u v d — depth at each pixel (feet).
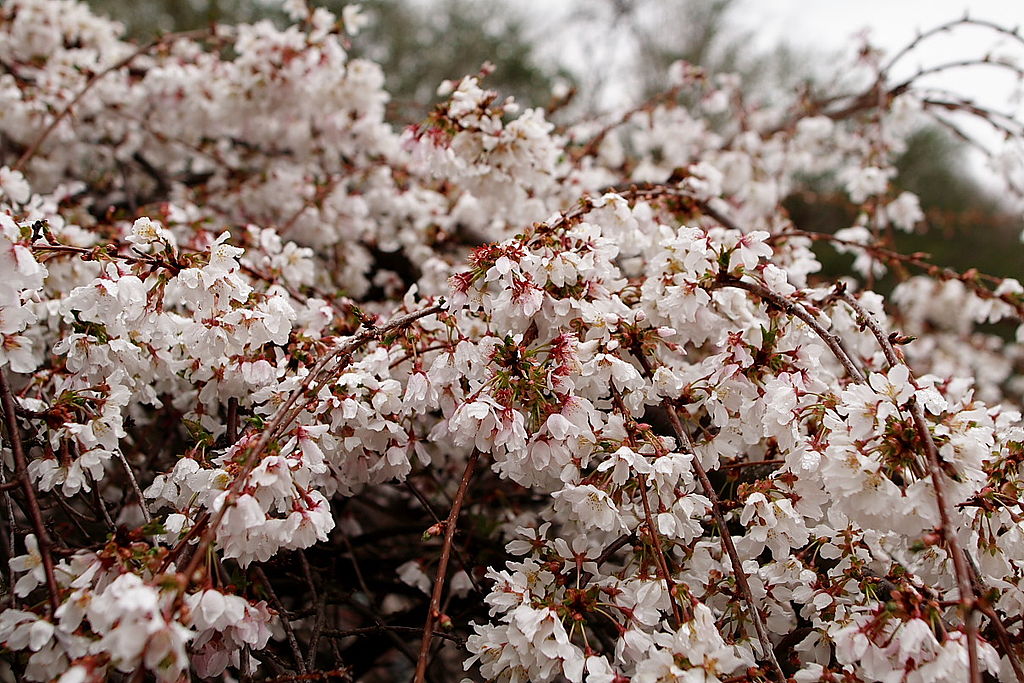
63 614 2.01
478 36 11.03
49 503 2.68
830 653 2.33
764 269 2.54
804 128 4.79
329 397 2.34
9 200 3.09
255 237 3.05
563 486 2.50
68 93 3.91
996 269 12.87
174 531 2.17
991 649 2.06
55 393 2.62
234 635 2.09
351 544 3.28
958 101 3.91
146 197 4.76
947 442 2.08
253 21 9.39
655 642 2.12
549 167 3.02
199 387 2.66
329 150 4.25
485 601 2.26
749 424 2.43
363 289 4.01
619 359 2.37
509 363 2.30
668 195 3.06
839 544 2.36
